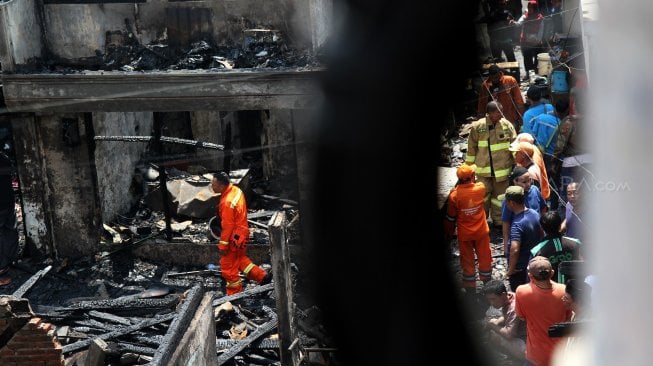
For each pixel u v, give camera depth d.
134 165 13.19
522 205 8.26
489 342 6.80
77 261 11.89
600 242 0.48
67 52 11.26
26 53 11.16
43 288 11.34
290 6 10.58
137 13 11.04
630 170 0.47
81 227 11.92
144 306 9.55
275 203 12.91
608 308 0.48
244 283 11.15
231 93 10.59
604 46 0.48
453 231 8.89
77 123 11.48
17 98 11.07
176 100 10.79
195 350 7.03
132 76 10.77
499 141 10.34
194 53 10.87
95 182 11.79
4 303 5.89
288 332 8.00
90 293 11.20
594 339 0.49
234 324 9.72
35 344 5.98
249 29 10.85
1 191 11.34
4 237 11.52
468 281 8.89
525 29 13.05
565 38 11.22
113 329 9.12
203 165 13.94
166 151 13.73
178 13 10.95
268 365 8.91
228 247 10.34
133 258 11.90
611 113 0.47
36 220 11.86
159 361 6.26
